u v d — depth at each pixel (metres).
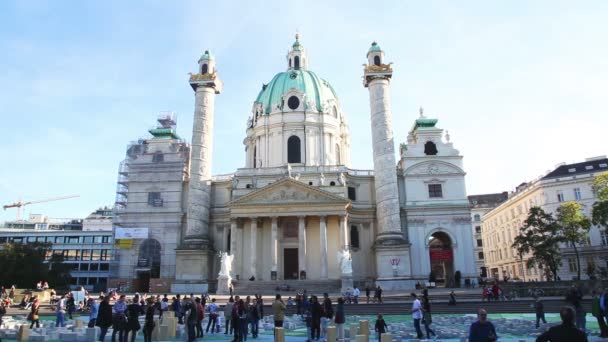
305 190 60.03
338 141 76.38
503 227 93.69
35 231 109.06
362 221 64.44
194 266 58.91
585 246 70.38
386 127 61.12
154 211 65.31
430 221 62.53
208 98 65.31
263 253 61.69
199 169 62.56
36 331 23.58
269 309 37.62
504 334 23.67
